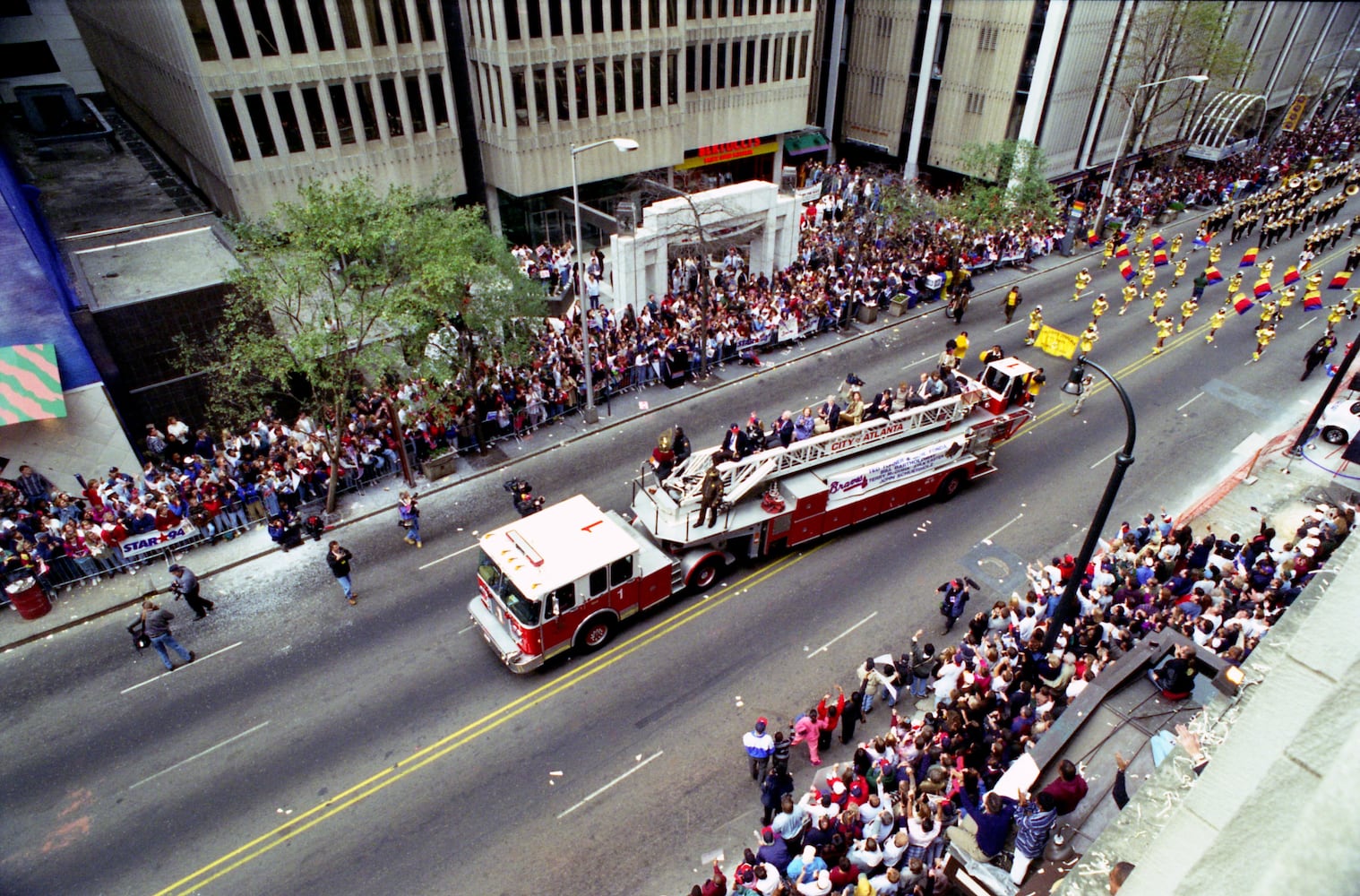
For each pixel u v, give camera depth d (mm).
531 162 34688
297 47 28359
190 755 14664
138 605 18297
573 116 35094
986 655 15266
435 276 18797
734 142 43656
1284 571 16078
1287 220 40031
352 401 22891
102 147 41094
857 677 16312
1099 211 40781
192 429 23734
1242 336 31000
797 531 18938
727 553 18672
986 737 13258
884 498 20016
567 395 25172
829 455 19094
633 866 12828
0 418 18875
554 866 12836
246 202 29219
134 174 36844
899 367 28578
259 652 16938
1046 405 26406
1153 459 23453
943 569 19297
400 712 15547
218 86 27109
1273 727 2633
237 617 17859
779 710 15586
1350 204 46125
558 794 14000
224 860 12930
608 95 35844
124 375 22078
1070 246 39062
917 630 17469
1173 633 12211
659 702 15773
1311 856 1736
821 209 39531
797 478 18844
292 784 14148
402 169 32844
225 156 28172
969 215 33906
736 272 33688
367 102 30922
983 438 21062
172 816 13602
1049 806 9188
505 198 37562
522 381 24797
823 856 11828
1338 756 1897
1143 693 11477
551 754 14742
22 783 14180
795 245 34250
